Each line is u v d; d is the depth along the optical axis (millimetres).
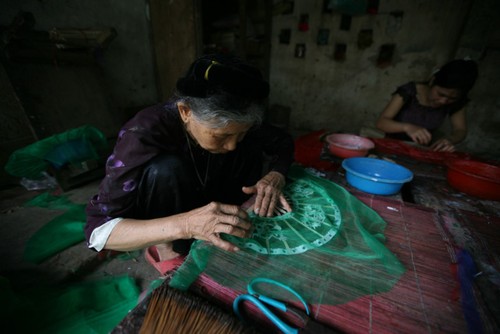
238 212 720
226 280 592
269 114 5008
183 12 2973
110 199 795
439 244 753
